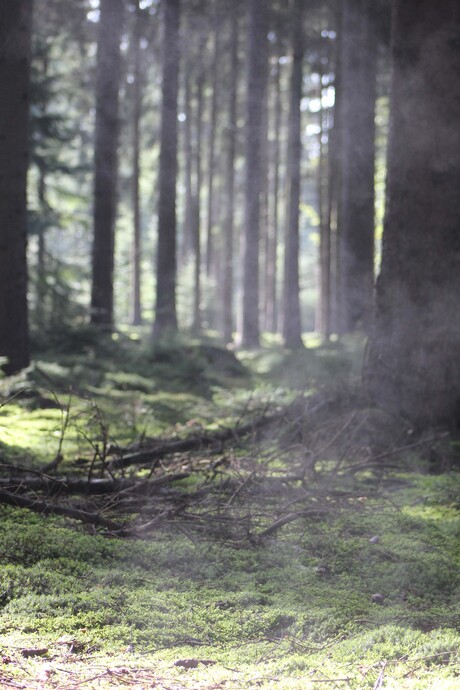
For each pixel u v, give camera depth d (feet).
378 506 19.47
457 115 27.55
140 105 102.99
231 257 105.70
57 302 56.39
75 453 23.44
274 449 24.27
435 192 27.63
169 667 10.94
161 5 76.69
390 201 28.43
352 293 67.46
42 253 64.54
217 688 10.21
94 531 16.26
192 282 115.96
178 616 12.48
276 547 16.15
